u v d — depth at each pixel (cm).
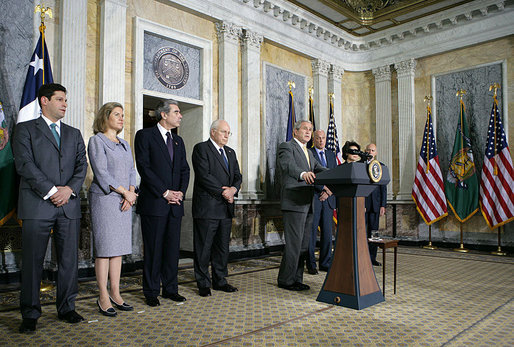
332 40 926
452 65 852
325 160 548
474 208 766
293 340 257
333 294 348
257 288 416
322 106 902
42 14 466
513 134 765
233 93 709
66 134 302
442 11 824
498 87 777
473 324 294
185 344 249
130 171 343
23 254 277
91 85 548
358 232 346
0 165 441
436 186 809
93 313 318
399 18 865
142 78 595
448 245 818
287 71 845
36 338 259
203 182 393
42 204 279
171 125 374
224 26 697
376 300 350
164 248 367
